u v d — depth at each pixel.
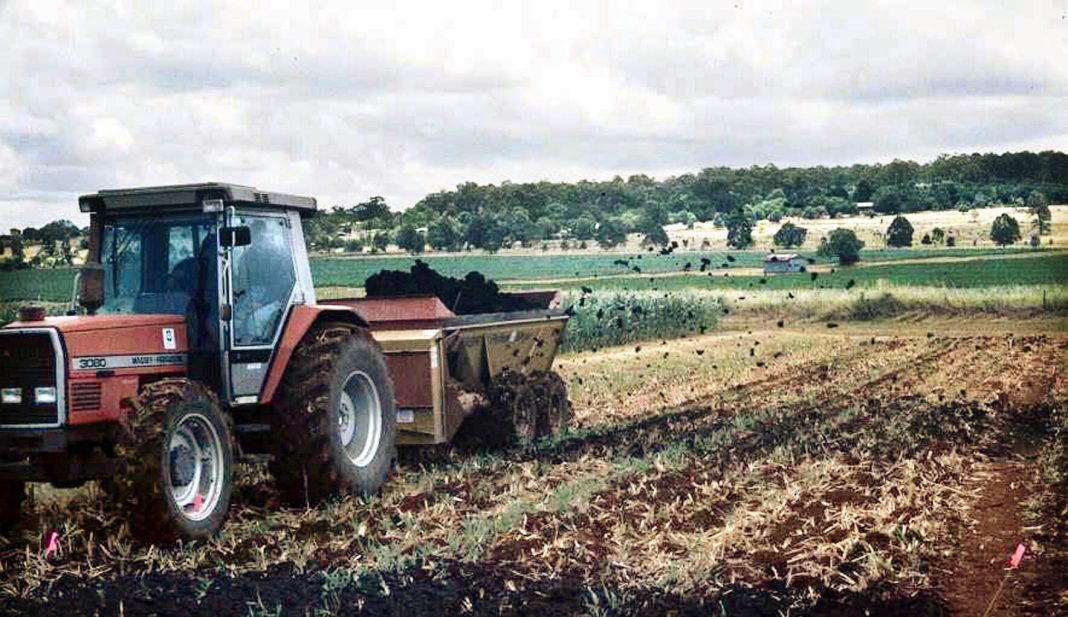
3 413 7.62
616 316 31.64
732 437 12.58
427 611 6.02
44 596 6.43
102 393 7.77
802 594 6.22
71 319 7.91
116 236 8.81
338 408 9.13
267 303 8.94
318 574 6.78
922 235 108.56
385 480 9.88
